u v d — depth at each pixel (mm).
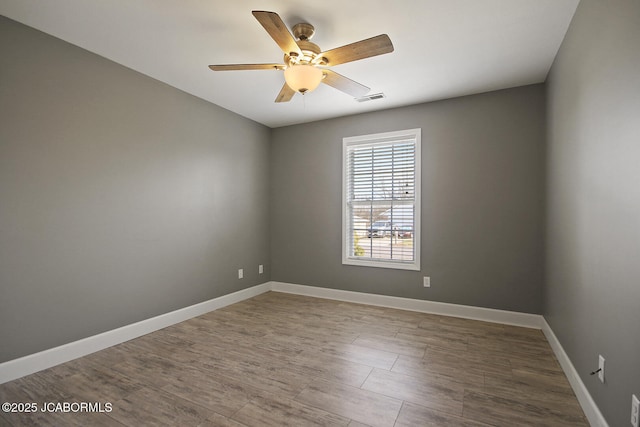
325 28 2178
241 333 2955
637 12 1191
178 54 2564
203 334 2934
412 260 3713
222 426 1660
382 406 1832
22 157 2148
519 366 2311
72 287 2418
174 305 3219
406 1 1896
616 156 1398
